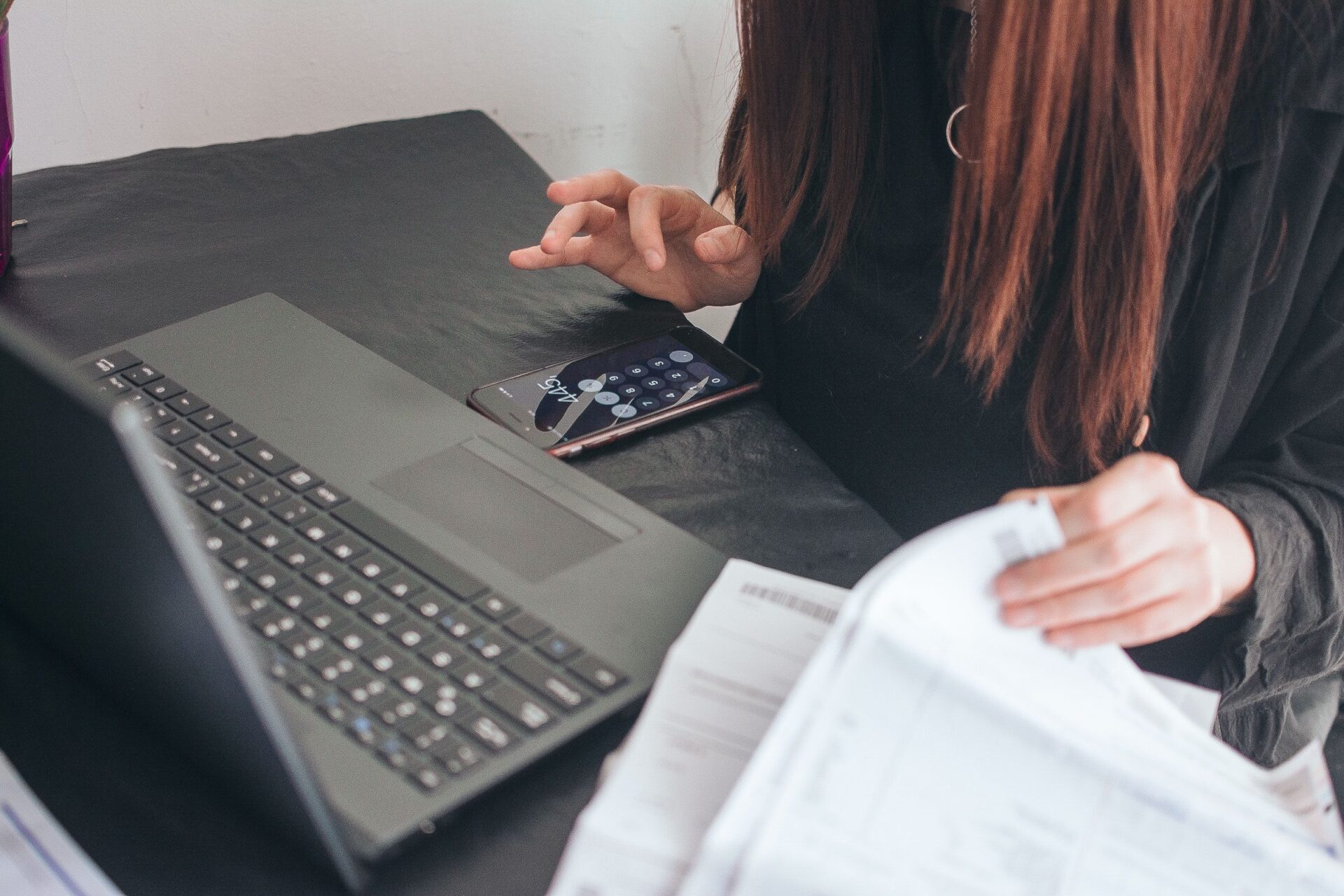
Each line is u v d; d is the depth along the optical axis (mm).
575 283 701
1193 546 394
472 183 812
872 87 709
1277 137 583
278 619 413
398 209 773
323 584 430
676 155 1214
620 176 722
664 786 340
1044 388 649
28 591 378
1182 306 631
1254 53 583
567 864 319
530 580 439
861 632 343
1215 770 369
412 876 353
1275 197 603
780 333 803
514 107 1097
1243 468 633
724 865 304
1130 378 612
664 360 613
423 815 347
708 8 1136
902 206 713
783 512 521
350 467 498
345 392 549
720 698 372
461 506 478
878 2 705
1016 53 554
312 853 343
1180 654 609
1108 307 604
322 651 400
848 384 763
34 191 761
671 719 363
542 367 614
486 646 407
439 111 1065
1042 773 342
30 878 344
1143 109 551
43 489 305
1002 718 348
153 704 356
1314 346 631
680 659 385
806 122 724
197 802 373
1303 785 371
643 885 315
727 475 542
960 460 720
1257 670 600
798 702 333
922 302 715
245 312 609
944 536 372
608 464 544
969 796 329
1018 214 587
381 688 387
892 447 746
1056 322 637
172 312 642
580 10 1075
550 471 504
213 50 951
